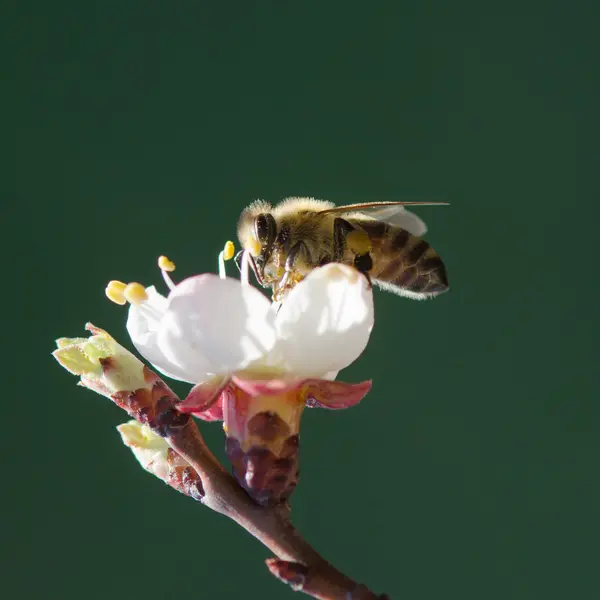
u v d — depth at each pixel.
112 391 0.22
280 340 0.22
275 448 0.22
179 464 0.22
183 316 0.22
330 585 0.22
